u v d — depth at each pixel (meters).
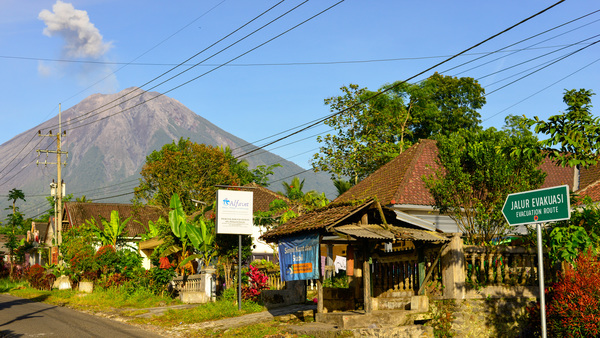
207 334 15.12
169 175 49.34
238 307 19.31
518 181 15.22
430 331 13.29
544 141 11.85
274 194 47.38
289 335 13.78
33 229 62.22
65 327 17.48
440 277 13.91
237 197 20.39
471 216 15.74
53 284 37.03
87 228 35.84
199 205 49.25
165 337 15.24
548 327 11.21
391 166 26.33
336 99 39.72
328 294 16.22
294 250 15.21
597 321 10.23
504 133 17.30
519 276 13.96
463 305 13.12
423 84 49.59
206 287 23.41
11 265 57.19
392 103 45.84
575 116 11.66
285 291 20.08
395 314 13.51
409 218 15.05
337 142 39.50
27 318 20.30
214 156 51.00
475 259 13.92
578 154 11.69
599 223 12.30
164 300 24.91
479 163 15.45
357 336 12.95
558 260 12.92
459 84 50.84
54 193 46.78
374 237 13.23
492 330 13.13
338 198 27.86
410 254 14.91
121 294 26.91
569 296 10.77
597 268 10.91
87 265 31.91
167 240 28.55
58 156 46.91
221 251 22.39
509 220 9.03
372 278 16.62
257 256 32.34
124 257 33.12
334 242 15.47
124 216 50.78
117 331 16.47
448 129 49.00
